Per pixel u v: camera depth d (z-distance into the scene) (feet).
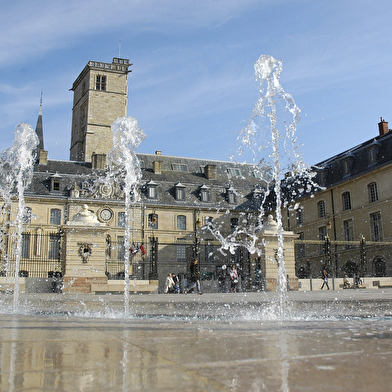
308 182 175.94
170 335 14.38
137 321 21.74
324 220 165.48
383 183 140.05
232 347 11.36
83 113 237.66
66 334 14.79
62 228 85.76
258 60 38.55
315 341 12.57
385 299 44.39
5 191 162.81
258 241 99.30
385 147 144.25
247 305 38.50
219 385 7.18
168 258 179.32
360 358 9.66
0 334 14.85
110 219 175.94
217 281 103.14
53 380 7.60
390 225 135.64
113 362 9.23
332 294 64.23
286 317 25.61
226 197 196.75
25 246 163.32
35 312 31.07
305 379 7.63
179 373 8.11
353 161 157.07
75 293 82.43
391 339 13.04
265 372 8.19
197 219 187.21
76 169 186.50
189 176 203.62
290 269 97.40
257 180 215.10
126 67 234.38
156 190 187.11
